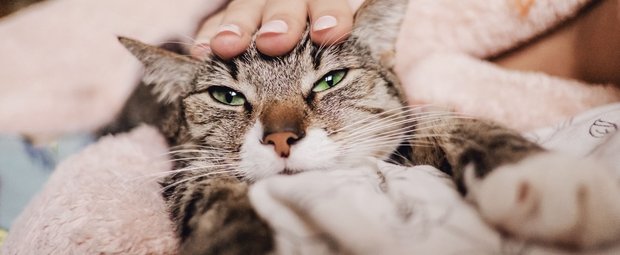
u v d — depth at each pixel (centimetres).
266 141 20
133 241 19
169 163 23
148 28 31
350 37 22
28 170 28
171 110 26
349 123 21
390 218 15
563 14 26
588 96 23
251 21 21
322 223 15
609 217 14
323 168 20
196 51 24
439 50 28
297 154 20
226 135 22
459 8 27
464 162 17
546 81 24
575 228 14
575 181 14
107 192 21
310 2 22
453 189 17
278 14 21
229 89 22
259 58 22
